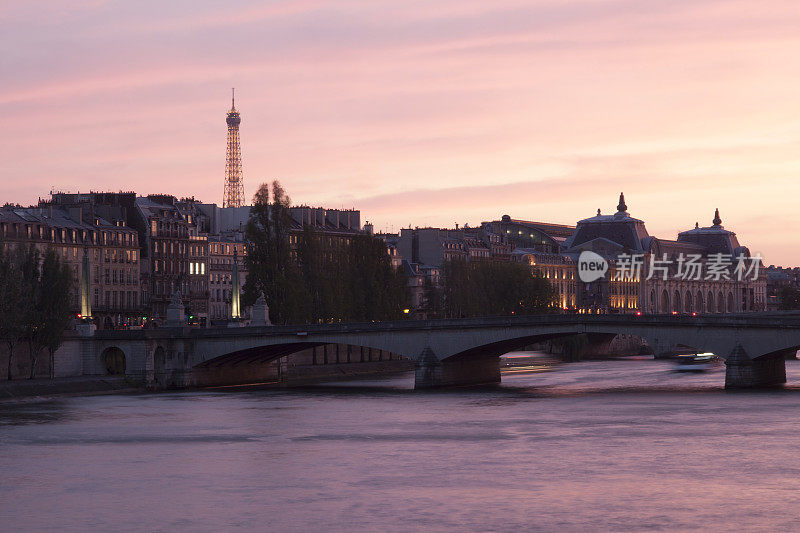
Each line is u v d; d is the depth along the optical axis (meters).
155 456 157.25
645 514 121.75
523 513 122.62
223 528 118.56
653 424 181.50
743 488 133.38
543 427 179.88
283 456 156.25
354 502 128.25
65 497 132.50
